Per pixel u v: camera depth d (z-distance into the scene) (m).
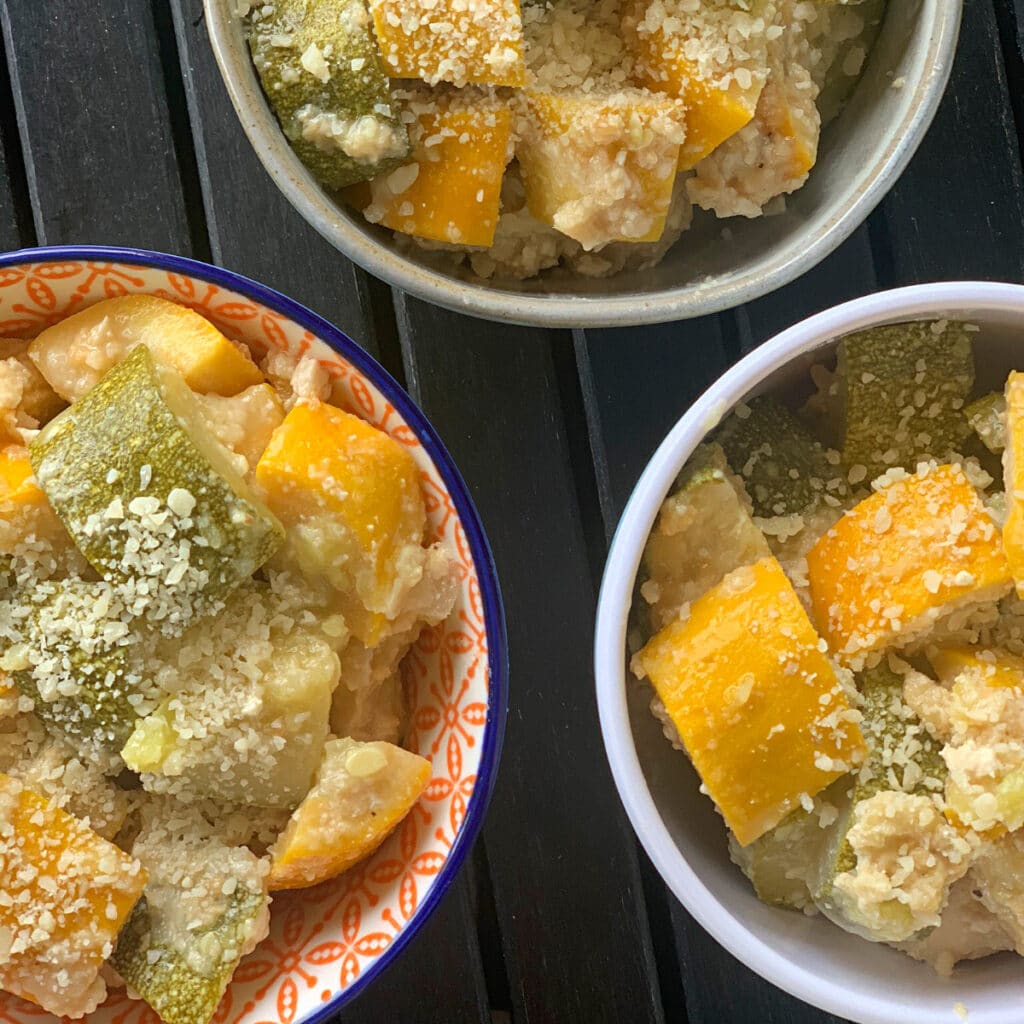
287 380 0.28
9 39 0.32
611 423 0.33
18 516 0.26
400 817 0.27
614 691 0.26
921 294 0.26
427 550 0.28
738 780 0.27
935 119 0.33
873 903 0.26
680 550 0.28
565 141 0.28
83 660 0.26
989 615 0.28
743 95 0.28
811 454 0.29
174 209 0.32
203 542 0.26
